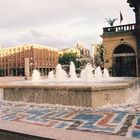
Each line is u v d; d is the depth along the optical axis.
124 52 35.66
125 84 10.92
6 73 125.62
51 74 21.50
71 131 5.36
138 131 5.65
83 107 9.62
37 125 6.06
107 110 8.84
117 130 5.79
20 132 5.34
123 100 10.74
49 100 10.78
